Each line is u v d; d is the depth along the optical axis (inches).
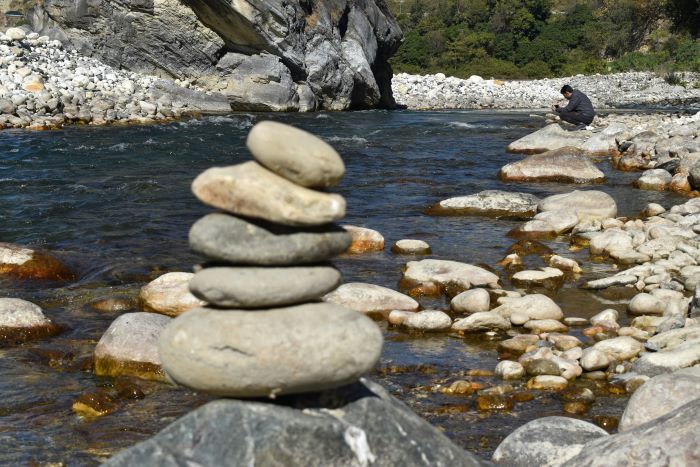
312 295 131.3
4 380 216.4
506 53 2345.0
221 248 128.3
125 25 1075.3
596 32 2429.9
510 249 362.9
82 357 234.1
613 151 682.2
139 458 125.0
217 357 124.6
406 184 532.7
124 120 828.6
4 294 294.7
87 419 192.9
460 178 559.2
